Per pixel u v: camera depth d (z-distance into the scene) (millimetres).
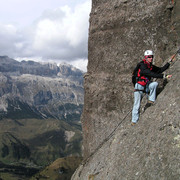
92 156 16562
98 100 17484
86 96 18812
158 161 8500
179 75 10688
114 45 16594
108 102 16766
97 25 17938
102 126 17047
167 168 7980
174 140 8406
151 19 14477
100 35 17656
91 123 18172
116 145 13047
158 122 9727
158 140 9102
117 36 16406
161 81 12328
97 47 17953
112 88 16531
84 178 15312
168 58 13477
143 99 13492
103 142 15930
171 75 10758
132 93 15359
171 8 13719
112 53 16703
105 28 17266
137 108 11672
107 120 16766
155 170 8383
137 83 11398
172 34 13664
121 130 14008
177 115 8922
